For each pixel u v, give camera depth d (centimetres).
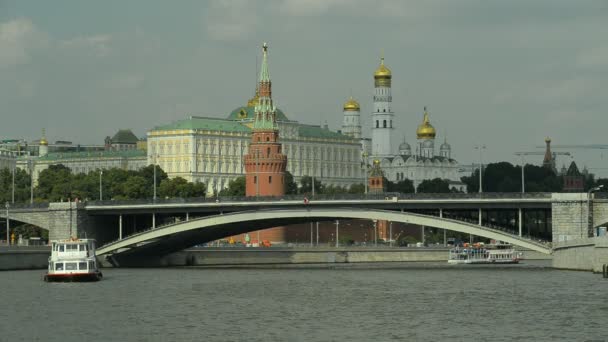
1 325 16875
